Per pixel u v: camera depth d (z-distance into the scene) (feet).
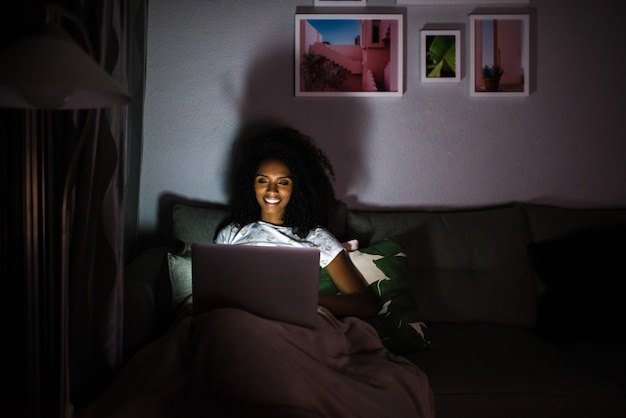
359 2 8.13
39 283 4.86
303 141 7.90
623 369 5.96
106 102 4.19
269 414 4.33
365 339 6.11
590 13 8.25
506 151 8.38
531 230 7.90
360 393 5.05
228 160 8.25
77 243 4.99
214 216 7.69
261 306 5.57
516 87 8.23
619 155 8.42
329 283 6.86
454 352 6.38
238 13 8.13
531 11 8.25
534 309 7.51
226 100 8.21
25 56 3.63
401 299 6.75
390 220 7.79
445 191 8.40
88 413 4.63
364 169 8.32
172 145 8.24
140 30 7.53
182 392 4.84
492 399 5.57
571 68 8.31
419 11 8.19
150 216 8.32
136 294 5.99
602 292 6.75
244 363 4.63
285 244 7.03
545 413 5.56
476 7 8.20
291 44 8.16
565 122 8.37
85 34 4.25
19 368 4.82
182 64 8.16
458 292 7.47
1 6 4.58
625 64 8.30
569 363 6.04
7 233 4.75
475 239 7.70
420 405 5.28
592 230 7.79
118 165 5.54
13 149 4.70
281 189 7.13
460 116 8.32
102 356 5.39
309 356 5.19
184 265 6.78
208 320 5.11
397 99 8.26
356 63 8.15
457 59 8.16
